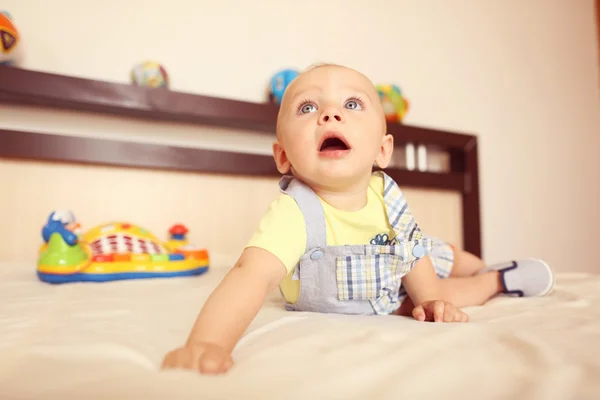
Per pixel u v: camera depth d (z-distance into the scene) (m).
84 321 0.60
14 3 1.57
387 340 0.47
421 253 0.72
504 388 0.33
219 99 1.65
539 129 2.54
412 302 0.79
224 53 1.85
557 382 0.33
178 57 1.78
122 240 1.27
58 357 0.42
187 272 1.26
